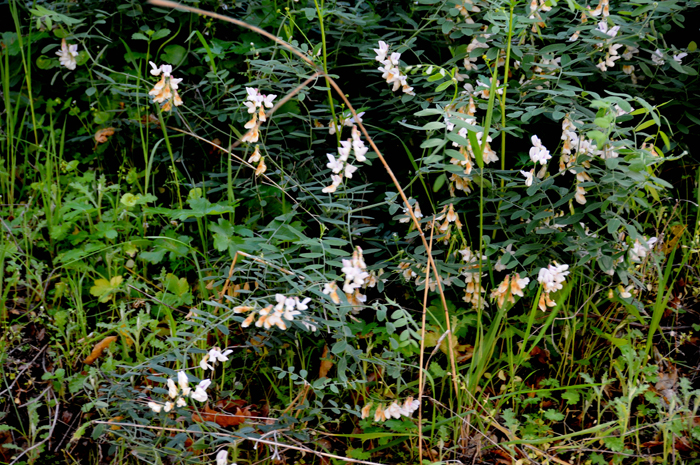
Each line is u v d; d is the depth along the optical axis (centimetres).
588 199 242
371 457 220
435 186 194
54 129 337
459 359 239
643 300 271
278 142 285
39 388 229
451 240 249
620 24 257
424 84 259
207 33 315
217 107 304
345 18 272
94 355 233
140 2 298
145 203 276
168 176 308
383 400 209
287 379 238
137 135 312
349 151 215
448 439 221
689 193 312
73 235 272
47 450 213
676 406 228
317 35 312
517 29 249
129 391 193
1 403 224
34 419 206
